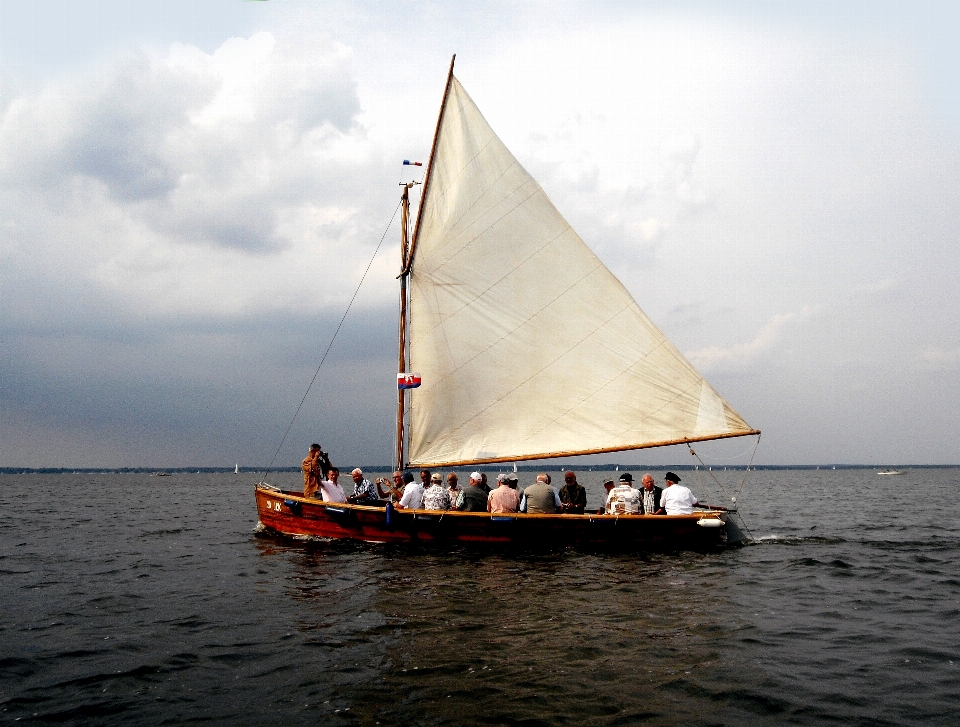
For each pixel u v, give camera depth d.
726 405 17.97
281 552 16.55
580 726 6.24
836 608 10.77
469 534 16.45
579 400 18.94
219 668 7.86
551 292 19.09
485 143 19.52
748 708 6.66
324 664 7.95
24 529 24.47
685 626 9.58
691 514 16.64
